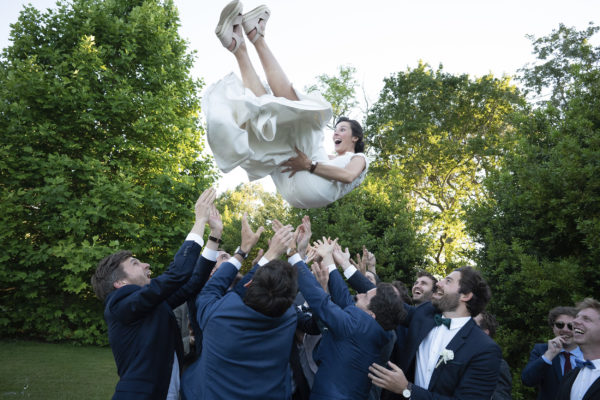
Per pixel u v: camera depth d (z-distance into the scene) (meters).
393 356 3.13
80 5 12.05
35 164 10.77
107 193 10.94
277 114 2.47
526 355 7.11
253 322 2.09
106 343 11.42
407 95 21.06
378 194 13.00
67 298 11.94
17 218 11.10
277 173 3.03
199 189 13.12
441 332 2.75
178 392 3.12
